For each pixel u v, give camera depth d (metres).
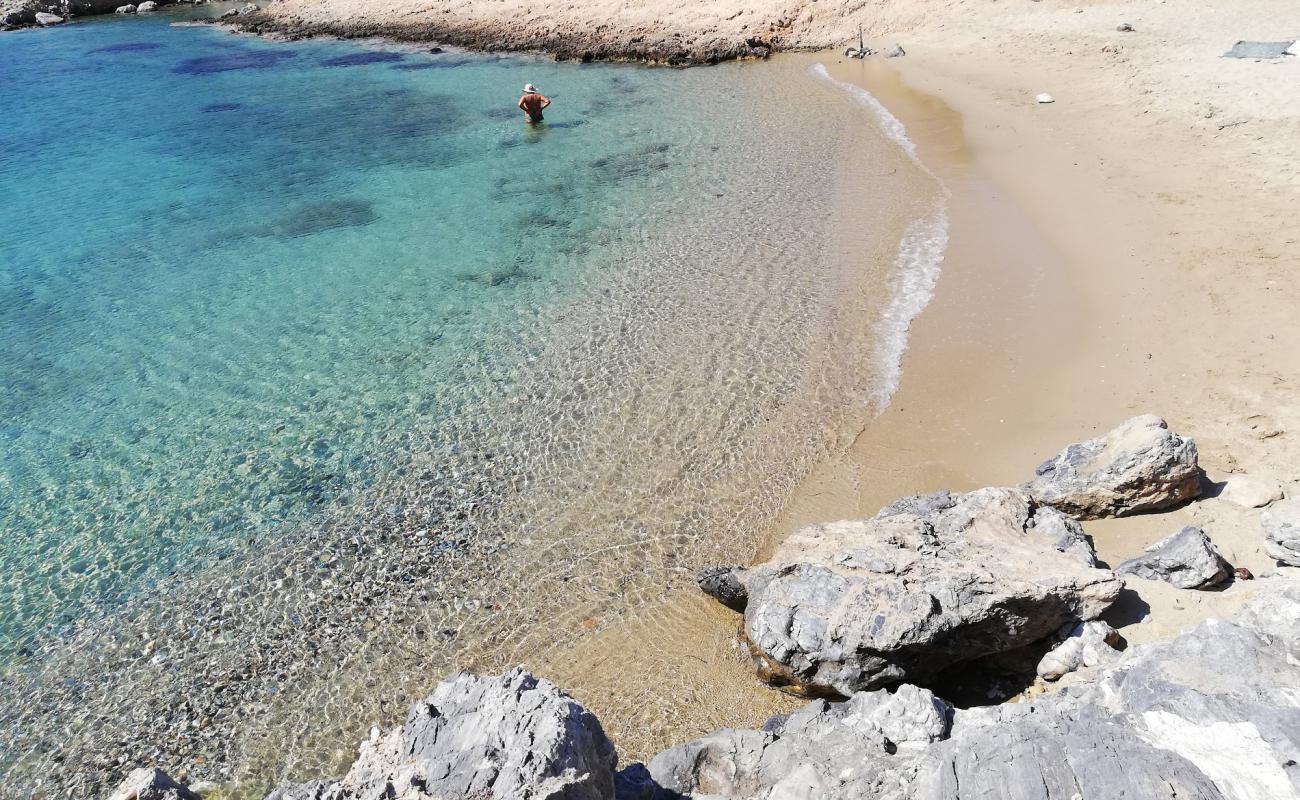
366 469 16.03
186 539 14.71
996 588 10.18
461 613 12.94
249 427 17.44
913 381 17.03
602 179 29.02
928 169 26.81
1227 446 13.38
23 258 25.56
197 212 28.52
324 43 54.25
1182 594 10.69
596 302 21.03
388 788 7.35
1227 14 35.44
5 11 65.69
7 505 15.73
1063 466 13.11
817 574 11.33
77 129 37.72
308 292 22.73
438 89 42.16
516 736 7.54
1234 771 6.77
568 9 51.94
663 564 13.52
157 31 61.22
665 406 17.02
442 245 25.00
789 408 16.67
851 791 7.89
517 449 16.20
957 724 9.05
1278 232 19.11
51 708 11.92
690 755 9.23
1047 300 18.81
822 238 23.19
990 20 41.16
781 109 34.44
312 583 13.65
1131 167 24.03
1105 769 7.09
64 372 19.80
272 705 11.76
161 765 11.05
